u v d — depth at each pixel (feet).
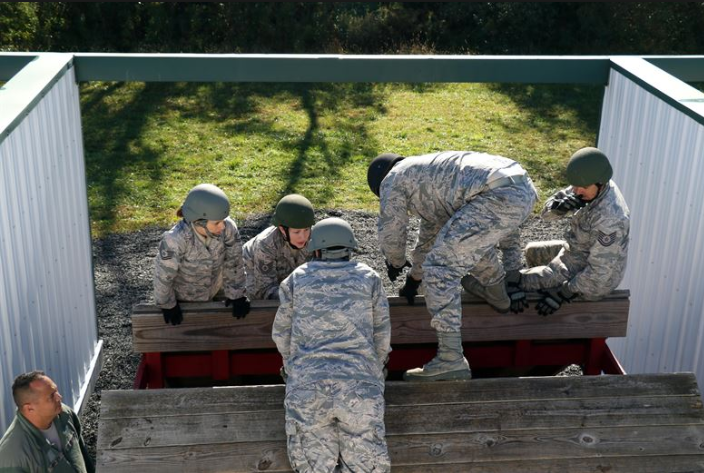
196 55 24.54
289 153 49.60
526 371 22.74
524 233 38.70
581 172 17.71
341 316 15.21
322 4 73.61
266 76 24.64
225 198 17.63
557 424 17.19
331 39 73.05
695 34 73.82
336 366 14.97
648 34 73.61
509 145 52.44
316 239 15.66
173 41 72.69
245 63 24.52
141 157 48.52
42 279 21.24
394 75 24.86
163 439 16.49
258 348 20.01
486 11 73.61
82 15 71.67
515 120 57.72
